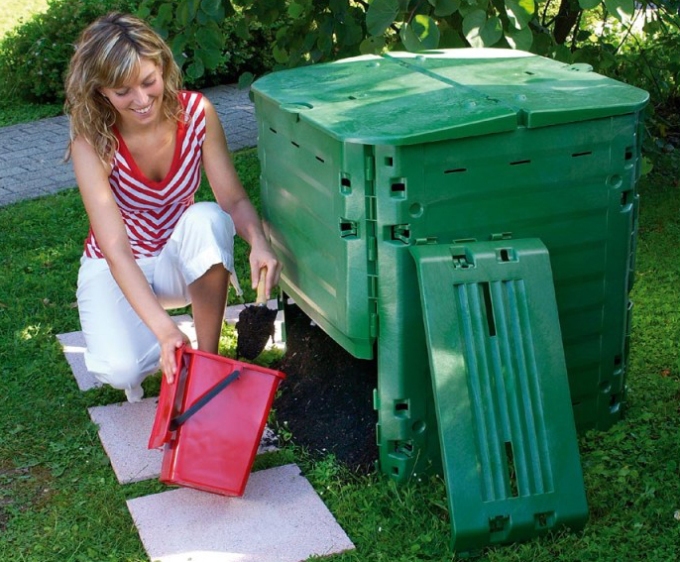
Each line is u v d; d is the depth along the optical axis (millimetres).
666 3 5043
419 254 2770
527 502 2732
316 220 3055
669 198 5605
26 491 3146
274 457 3270
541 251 2863
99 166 3123
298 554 2771
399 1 3891
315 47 4516
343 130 2748
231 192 3426
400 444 3031
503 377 2785
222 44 4457
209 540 2840
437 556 2736
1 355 4035
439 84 3219
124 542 2867
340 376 3520
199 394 2928
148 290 3062
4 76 9086
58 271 4957
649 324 4105
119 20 2979
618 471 3074
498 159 2826
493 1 4148
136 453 3299
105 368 3373
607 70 5320
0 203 6152
